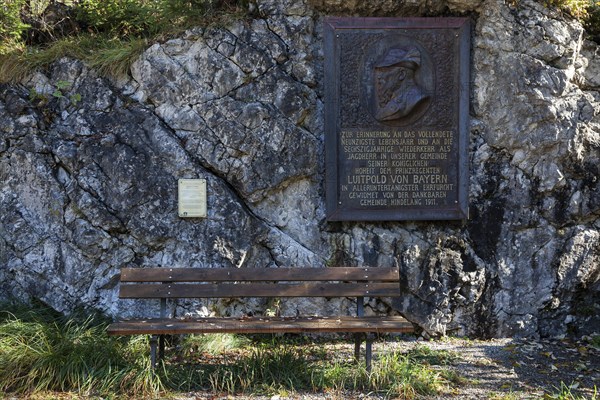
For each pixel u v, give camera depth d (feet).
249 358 16.21
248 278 16.87
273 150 19.08
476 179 19.75
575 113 19.57
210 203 19.03
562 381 15.49
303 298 19.31
